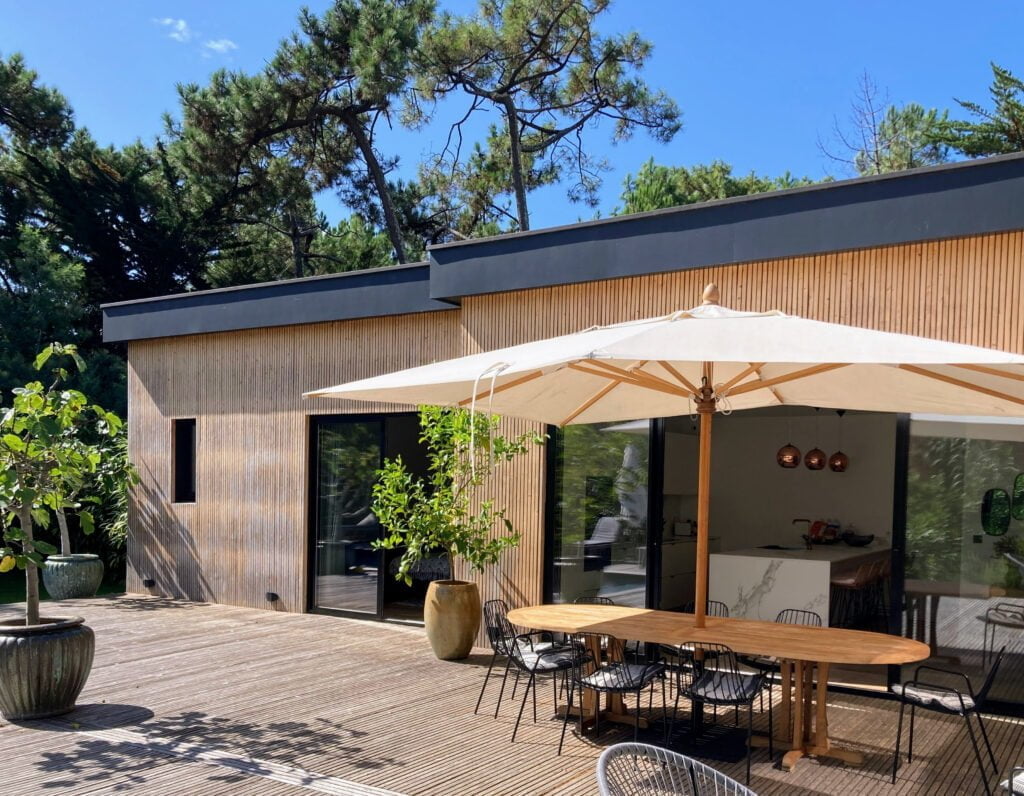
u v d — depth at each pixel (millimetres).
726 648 4676
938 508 6078
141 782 4438
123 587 12320
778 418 11094
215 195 18719
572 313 7480
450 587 7273
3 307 15523
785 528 10992
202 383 10375
